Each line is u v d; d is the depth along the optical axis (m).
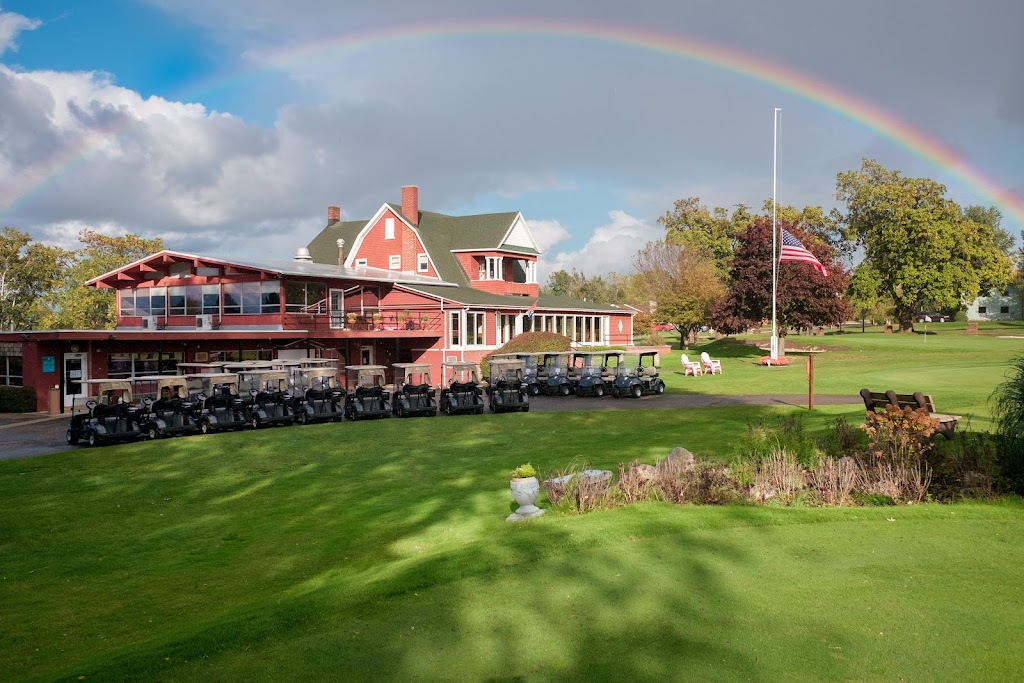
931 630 6.24
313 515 12.84
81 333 26.94
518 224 53.31
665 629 6.40
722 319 50.47
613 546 8.34
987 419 17.12
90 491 14.97
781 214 76.50
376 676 5.86
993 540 8.35
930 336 57.94
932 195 65.00
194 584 9.76
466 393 26.39
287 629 6.73
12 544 11.62
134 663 6.29
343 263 53.34
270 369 26.34
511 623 6.63
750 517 9.27
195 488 15.14
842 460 11.21
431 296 40.81
